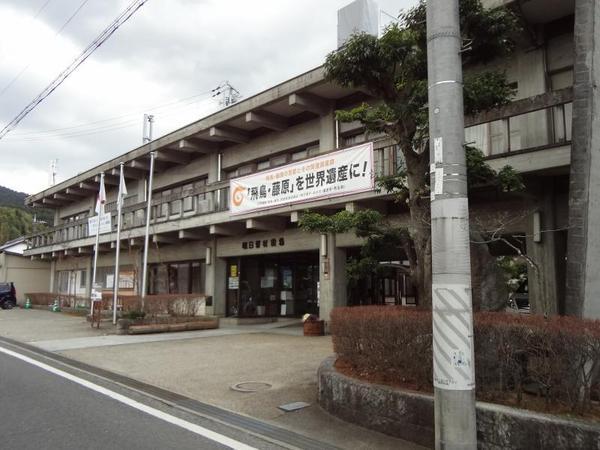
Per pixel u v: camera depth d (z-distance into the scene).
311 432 5.76
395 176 8.07
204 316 18.20
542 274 10.04
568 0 9.70
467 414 4.47
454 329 4.56
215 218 18.52
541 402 4.96
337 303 15.55
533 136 10.00
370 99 15.04
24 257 36.72
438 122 4.83
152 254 25.22
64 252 31.47
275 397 7.43
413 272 7.32
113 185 29.16
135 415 6.50
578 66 6.18
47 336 15.59
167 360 10.88
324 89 15.20
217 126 18.80
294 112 17.42
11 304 32.28
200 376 9.09
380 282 16.78
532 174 9.82
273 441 5.46
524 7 9.93
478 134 10.36
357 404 5.99
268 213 15.90
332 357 7.76
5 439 5.48
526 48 10.84
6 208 63.19
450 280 4.62
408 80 7.09
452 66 4.86
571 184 6.07
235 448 5.25
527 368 4.96
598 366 4.70
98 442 5.40
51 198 33.66
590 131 5.99
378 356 6.19
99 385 8.35
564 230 9.97
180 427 5.97
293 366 9.95
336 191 13.47
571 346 4.63
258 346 12.91
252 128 19.12
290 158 18.06
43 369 9.85
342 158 13.41
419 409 5.30
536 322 4.97
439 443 4.54
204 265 22.11
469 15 6.49
